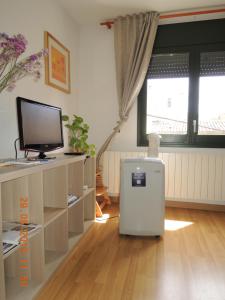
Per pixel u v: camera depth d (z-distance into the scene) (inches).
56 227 69.1
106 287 55.7
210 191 108.3
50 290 54.6
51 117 74.7
